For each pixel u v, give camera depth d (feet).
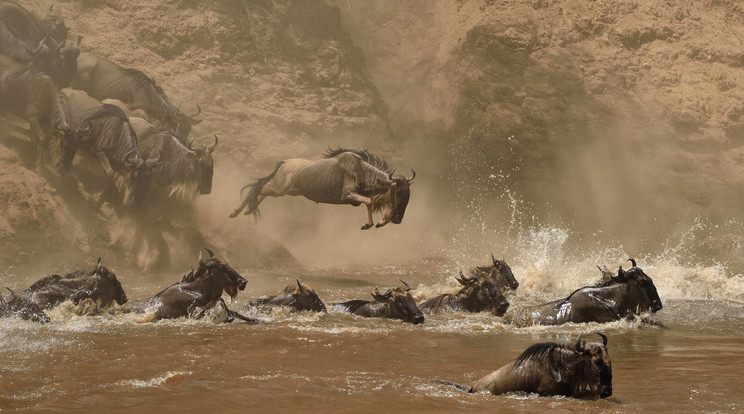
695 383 32.86
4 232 79.30
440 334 47.96
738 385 32.45
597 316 51.75
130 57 147.43
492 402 28.76
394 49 207.41
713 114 205.87
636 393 30.81
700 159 194.39
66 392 29.84
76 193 90.17
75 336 43.50
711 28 222.89
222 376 33.22
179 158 93.20
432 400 28.89
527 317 52.13
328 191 86.69
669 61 213.05
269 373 34.19
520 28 202.49
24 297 48.70
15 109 89.71
